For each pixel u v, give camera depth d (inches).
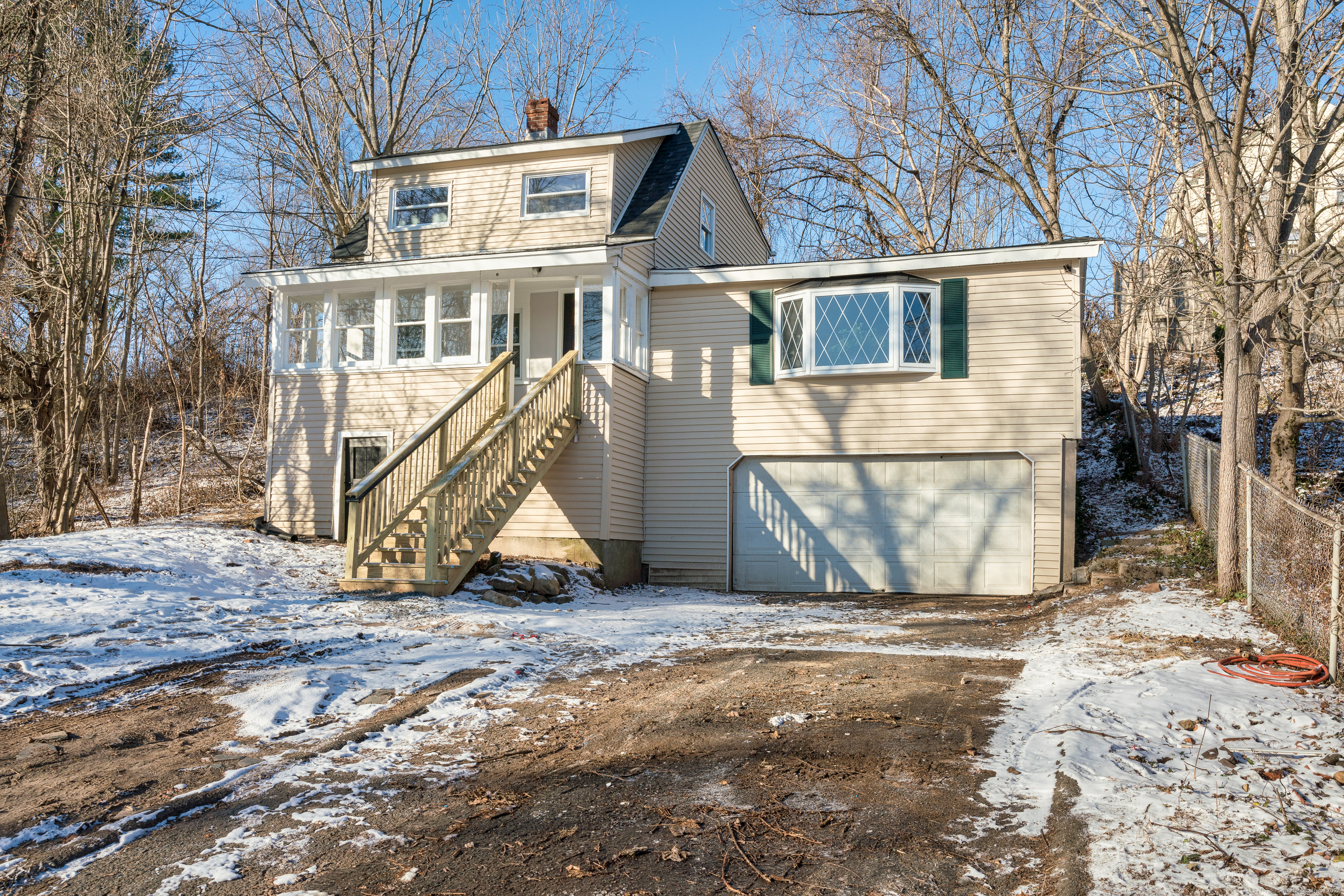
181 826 177.9
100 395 1093.8
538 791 197.9
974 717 251.6
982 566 624.4
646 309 697.6
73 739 229.9
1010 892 144.8
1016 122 852.0
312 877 155.9
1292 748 217.8
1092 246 600.4
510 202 741.9
